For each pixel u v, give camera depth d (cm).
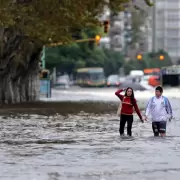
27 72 12444
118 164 3566
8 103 11606
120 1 11125
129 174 3206
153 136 5281
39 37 9988
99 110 9375
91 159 3778
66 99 14075
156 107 5194
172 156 3909
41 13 9756
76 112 8888
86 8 10275
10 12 9400
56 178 3080
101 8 11469
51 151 4188
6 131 5784
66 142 4800
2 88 11600
